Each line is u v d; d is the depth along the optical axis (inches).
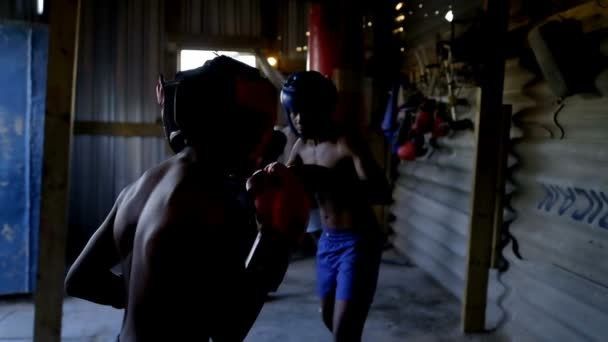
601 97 94.1
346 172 91.2
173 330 34.0
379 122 210.5
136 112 209.2
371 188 88.0
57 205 92.4
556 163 106.7
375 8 212.2
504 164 123.0
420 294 154.3
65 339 119.7
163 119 39.6
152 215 35.2
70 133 91.8
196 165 36.7
